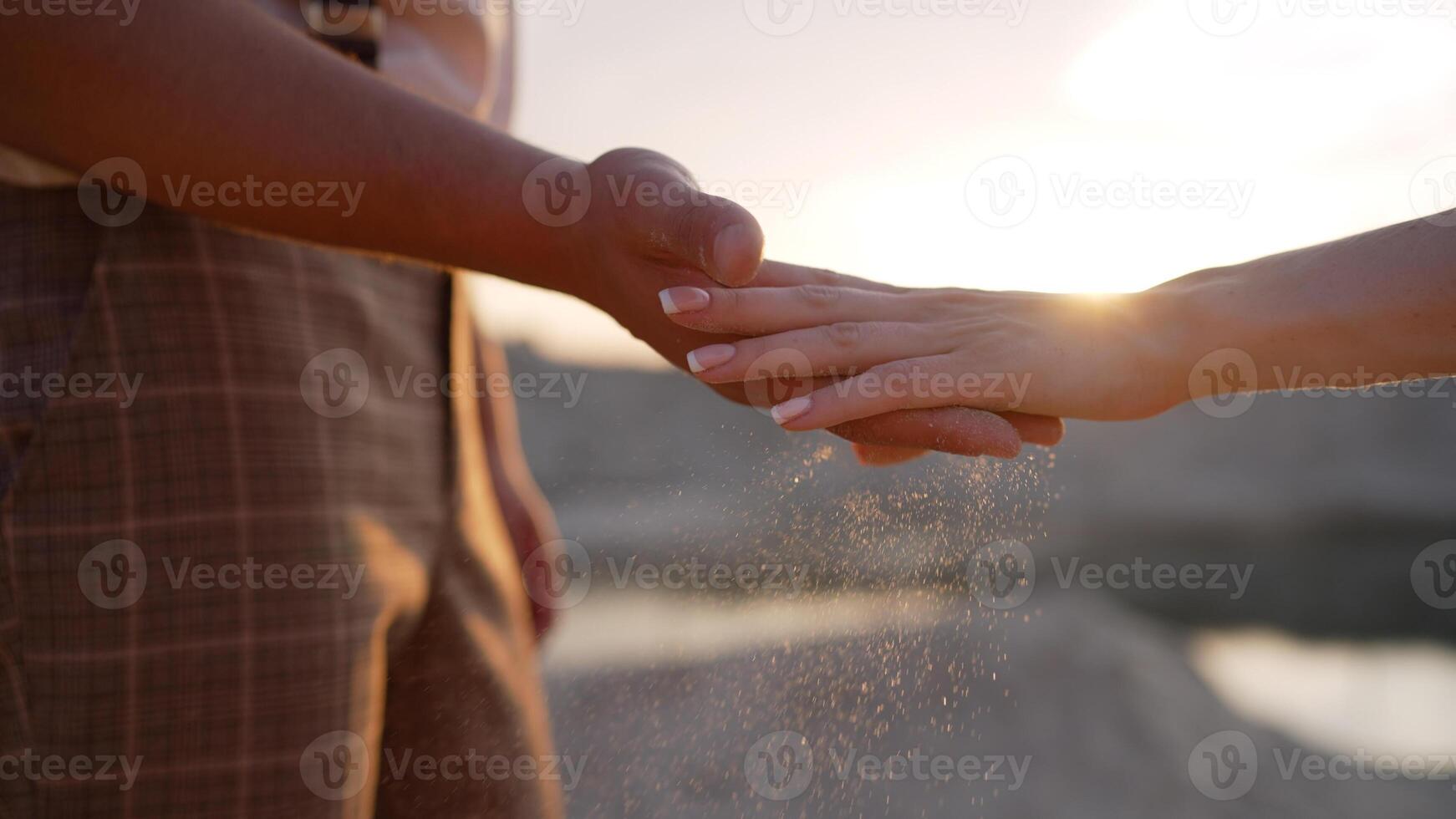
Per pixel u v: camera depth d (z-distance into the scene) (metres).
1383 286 0.65
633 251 0.61
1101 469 7.80
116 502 0.58
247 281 0.60
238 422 0.59
